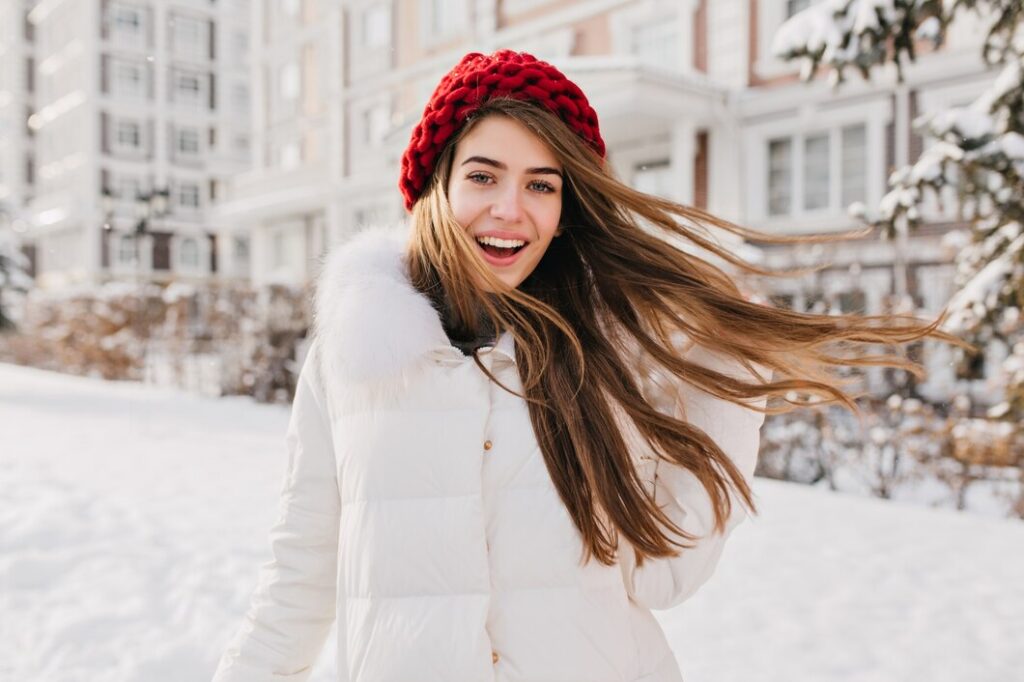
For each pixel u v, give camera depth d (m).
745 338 1.31
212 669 3.04
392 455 1.15
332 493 1.26
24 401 11.98
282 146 24.53
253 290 12.87
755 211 12.88
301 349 12.28
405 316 1.15
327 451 1.26
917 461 6.19
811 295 8.62
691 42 13.71
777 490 6.10
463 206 1.26
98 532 4.67
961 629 3.42
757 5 12.98
